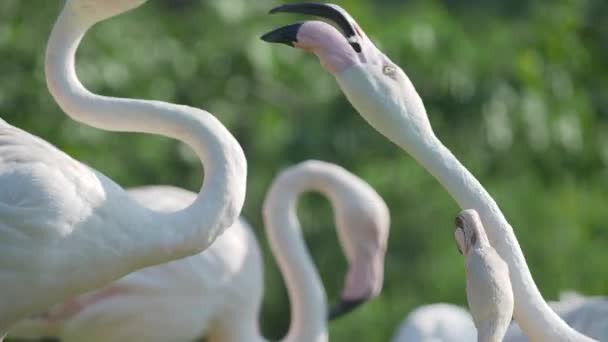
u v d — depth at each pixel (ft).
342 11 19.11
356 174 43.27
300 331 29.43
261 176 42.96
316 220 44.24
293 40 18.98
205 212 19.40
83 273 19.15
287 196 30.37
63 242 18.92
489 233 17.72
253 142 43.52
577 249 45.14
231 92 43.14
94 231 19.01
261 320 44.83
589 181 46.57
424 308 33.40
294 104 43.57
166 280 27.86
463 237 15.84
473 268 15.42
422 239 43.96
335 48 18.78
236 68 42.91
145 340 27.86
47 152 19.30
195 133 19.76
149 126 19.94
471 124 43.83
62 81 19.95
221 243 28.60
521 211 44.80
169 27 42.75
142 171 41.50
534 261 44.80
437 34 42.78
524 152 45.06
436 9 43.37
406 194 44.16
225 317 28.73
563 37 45.55
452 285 43.32
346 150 43.06
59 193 18.93
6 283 19.03
